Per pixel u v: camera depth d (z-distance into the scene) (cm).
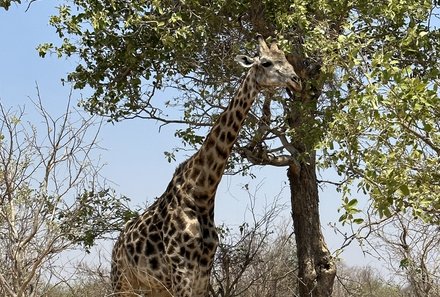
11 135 750
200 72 1295
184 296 872
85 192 1116
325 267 1302
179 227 884
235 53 1171
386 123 668
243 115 893
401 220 1003
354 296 1387
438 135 675
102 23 1126
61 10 1217
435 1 1139
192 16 1177
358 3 1044
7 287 720
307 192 1312
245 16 1255
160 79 1270
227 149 897
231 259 1295
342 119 704
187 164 922
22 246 742
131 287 897
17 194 761
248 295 1310
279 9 1165
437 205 665
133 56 1241
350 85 991
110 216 1245
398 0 996
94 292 1007
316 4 1051
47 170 762
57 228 763
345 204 671
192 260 880
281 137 1273
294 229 1330
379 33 1105
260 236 1316
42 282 799
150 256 902
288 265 1379
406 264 1032
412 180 673
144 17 1156
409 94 630
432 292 1066
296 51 1138
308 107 1130
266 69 872
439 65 1112
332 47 841
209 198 903
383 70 672
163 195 930
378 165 666
